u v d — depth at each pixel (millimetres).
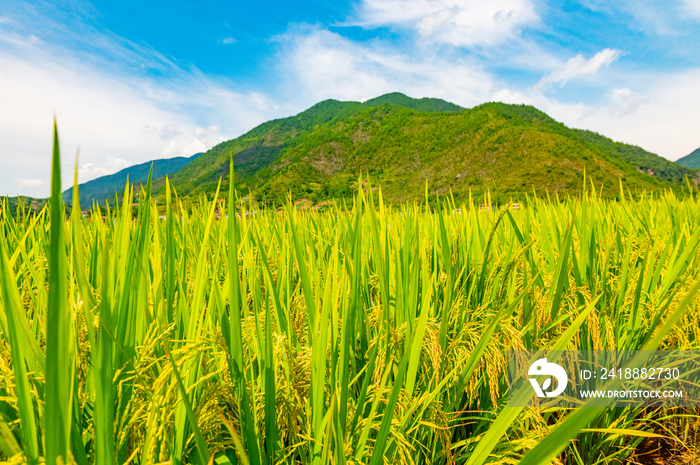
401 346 1476
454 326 1734
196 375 1101
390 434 1175
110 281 909
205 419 1032
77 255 706
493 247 2379
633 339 2115
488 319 1767
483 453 978
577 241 2732
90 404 1038
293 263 2270
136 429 951
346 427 1193
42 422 815
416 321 1456
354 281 1464
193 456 1085
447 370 1519
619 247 2656
